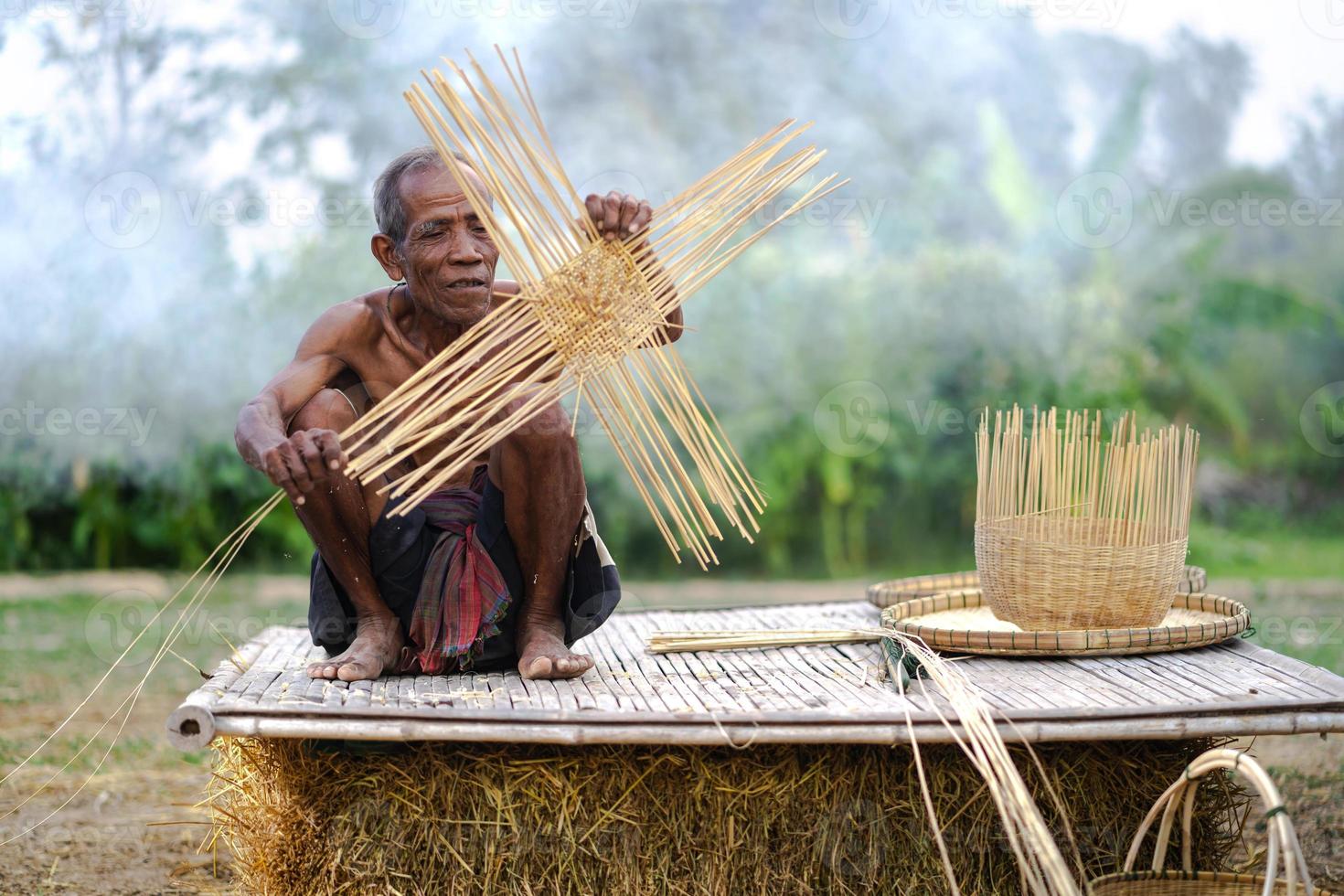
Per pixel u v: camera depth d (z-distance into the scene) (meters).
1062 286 10.23
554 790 2.58
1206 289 10.38
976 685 2.77
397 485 2.89
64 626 6.81
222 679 2.79
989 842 2.63
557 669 2.90
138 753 4.40
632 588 8.23
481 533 3.02
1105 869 2.68
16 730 4.69
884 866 2.62
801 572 9.44
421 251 2.97
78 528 8.61
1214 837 2.81
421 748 2.57
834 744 2.62
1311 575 8.47
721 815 2.60
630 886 2.58
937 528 9.70
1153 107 11.20
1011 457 3.39
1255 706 2.49
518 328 2.73
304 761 2.59
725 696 2.69
